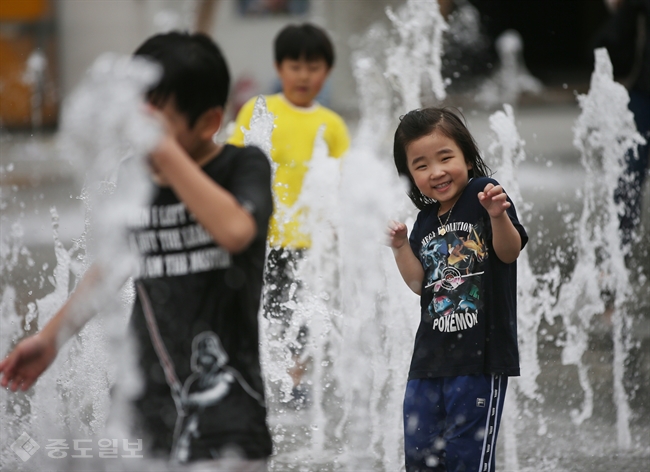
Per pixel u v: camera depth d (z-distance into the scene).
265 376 7.96
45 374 6.86
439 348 5.45
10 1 33.00
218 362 4.07
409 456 5.55
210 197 3.85
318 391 7.89
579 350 9.02
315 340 8.27
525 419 7.38
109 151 4.04
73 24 33.28
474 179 5.64
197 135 4.14
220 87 4.15
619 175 9.42
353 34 28.55
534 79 43.72
